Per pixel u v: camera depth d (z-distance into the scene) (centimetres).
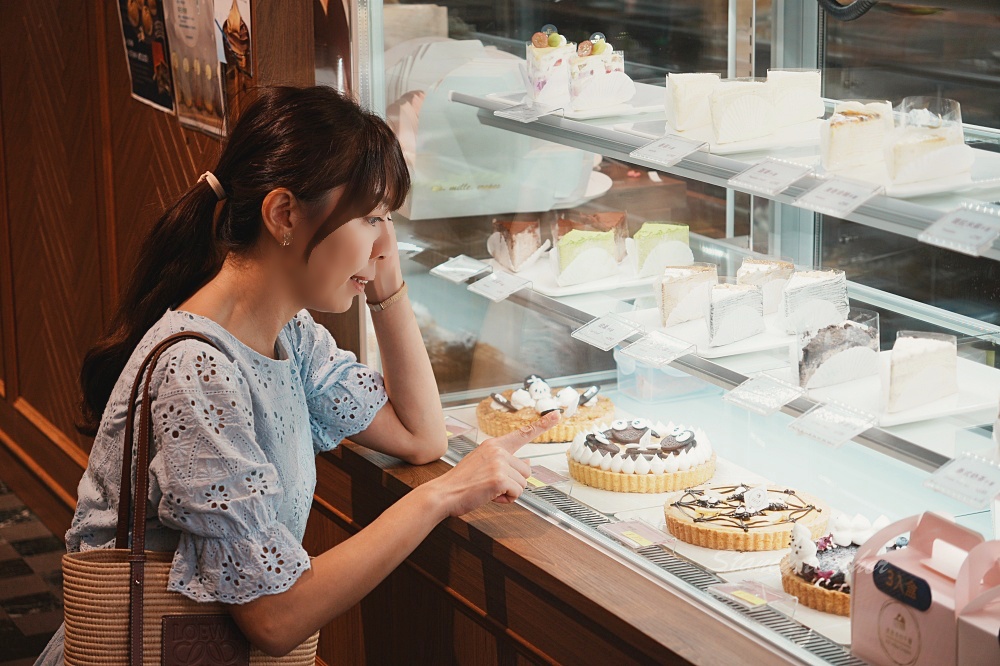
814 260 207
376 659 232
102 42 338
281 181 149
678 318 205
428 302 234
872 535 148
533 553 174
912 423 159
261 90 168
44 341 416
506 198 237
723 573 166
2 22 408
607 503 194
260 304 159
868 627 138
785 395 175
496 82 231
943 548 135
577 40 221
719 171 175
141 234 333
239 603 149
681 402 218
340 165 149
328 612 155
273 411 161
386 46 221
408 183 160
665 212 222
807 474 191
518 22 228
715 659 142
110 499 157
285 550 150
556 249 230
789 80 182
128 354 165
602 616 157
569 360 227
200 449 146
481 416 228
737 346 193
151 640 150
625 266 231
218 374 149
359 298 222
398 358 202
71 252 383
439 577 201
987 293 175
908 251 188
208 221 159
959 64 187
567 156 227
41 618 340
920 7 191
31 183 405
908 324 184
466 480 171
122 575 149
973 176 152
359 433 200
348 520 226
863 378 176
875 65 201
